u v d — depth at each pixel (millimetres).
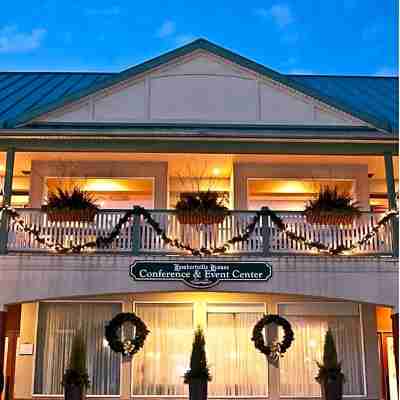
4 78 20312
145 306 13516
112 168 15406
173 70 14734
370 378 13266
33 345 13250
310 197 15688
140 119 14367
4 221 12422
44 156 14914
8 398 12977
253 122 14461
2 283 12031
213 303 13562
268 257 12328
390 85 20203
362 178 15570
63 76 20422
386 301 12188
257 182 15539
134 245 12359
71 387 11742
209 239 12523
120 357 13203
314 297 12258
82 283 12078
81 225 12492
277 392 13086
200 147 13914
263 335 13305
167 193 15281
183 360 13234
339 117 14539
